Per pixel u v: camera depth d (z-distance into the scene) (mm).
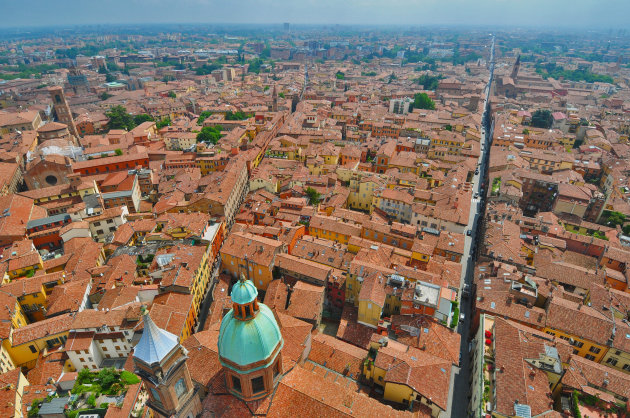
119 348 97250
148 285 108312
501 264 110125
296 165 196625
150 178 179750
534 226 135375
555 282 109750
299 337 81688
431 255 118562
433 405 73438
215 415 61062
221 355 56656
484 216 150125
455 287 110688
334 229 136375
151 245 126875
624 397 73875
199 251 119125
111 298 103062
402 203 154000
